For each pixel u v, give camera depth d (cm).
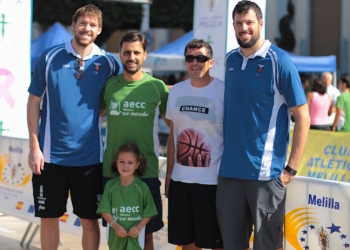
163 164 424
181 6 1941
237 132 327
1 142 545
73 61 381
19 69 582
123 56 364
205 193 354
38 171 381
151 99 374
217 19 620
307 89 1383
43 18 1794
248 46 318
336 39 1934
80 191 388
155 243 435
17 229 591
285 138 330
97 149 390
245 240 339
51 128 384
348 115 927
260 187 323
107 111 379
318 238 335
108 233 380
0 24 565
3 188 546
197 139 354
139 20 1847
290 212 348
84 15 373
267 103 321
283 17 2041
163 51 1332
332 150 586
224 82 355
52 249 405
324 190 330
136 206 369
